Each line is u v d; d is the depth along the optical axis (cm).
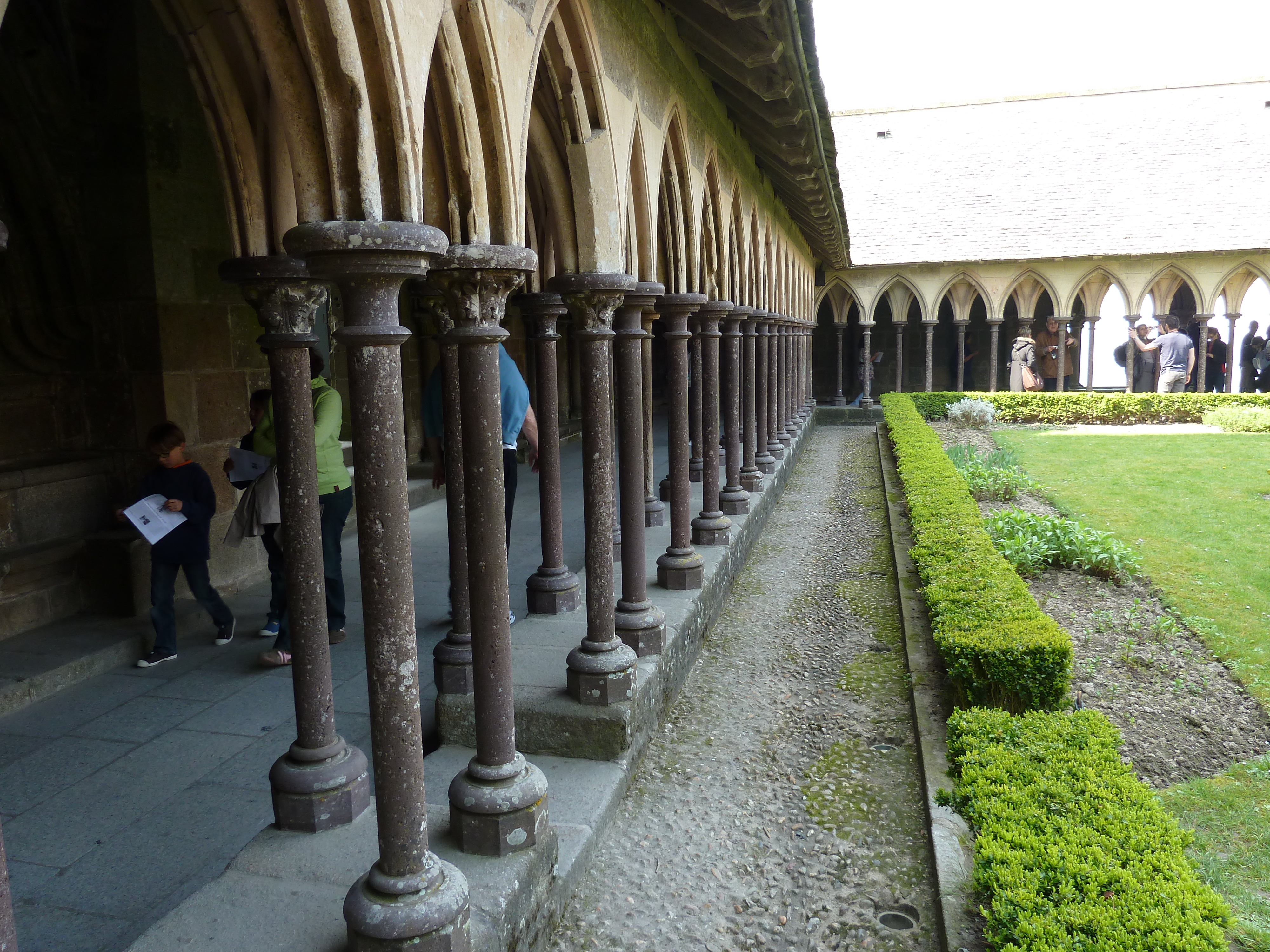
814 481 1241
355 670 473
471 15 265
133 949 224
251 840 279
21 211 508
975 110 2666
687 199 589
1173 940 219
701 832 341
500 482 283
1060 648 397
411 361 980
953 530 670
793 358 1522
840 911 295
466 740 377
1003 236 2259
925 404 2114
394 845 226
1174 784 382
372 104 215
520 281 287
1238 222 2152
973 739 342
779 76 572
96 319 536
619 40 418
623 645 385
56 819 328
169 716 416
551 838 288
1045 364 2408
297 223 306
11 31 479
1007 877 251
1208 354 2294
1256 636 554
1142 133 2472
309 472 290
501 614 281
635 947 279
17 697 420
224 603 537
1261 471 1178
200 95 289
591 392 381
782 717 449
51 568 507
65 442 550
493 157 283
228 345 584
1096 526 873
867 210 2431
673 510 556
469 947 231
